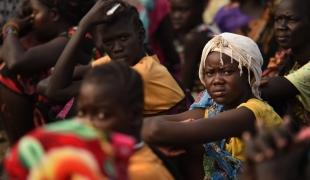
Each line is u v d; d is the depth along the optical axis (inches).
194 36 263.0
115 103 119.0
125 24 174.7
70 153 104.9
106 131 114.8
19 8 259.3
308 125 181.2
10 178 108.2
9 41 216.8
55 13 216.4
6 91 221.0
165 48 301.0
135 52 175.6
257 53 162.4
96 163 107.0
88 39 199.9
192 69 261.7
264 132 107.8
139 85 122.8
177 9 308.7
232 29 290.8
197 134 151.6
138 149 125.5
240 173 158.9
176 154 156.3
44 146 106.0
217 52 160.2
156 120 152.9
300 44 191.3
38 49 211.8
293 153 106.7
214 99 161.6
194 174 161.8
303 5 190.9
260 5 288.4
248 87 161.9
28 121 223.3
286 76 181.0
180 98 176.7
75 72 184.9
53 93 183.5
